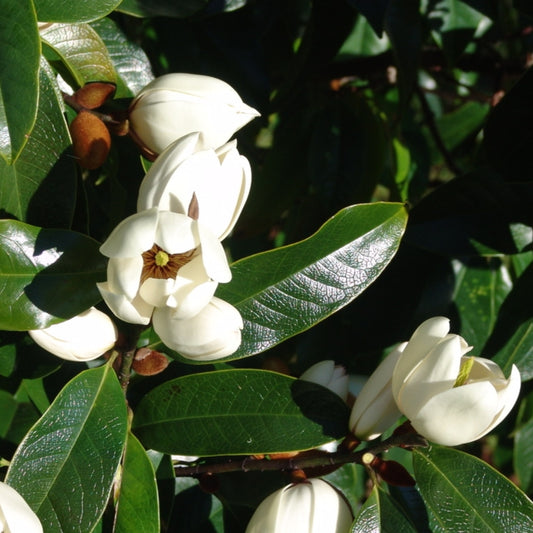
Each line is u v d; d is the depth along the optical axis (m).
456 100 0.99
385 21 0.71
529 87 0.65
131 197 0.64
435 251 0.68
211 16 0.69
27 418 0.76
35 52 0.51
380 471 0.56
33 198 0.55
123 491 0.54
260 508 0.55
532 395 0.76
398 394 0.54
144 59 0.63
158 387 0.57
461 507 0.55
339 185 0.77
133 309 0.49
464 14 0.78
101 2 0.57
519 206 0.68
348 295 0.57
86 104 0.56
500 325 0.66
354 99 0.80
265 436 0.56
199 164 0.50
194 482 0.64
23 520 0.49
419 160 0.89
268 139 0.95
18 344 0.57
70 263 0.53
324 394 0.56
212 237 0.49
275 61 0.79
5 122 0.51
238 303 0.57
